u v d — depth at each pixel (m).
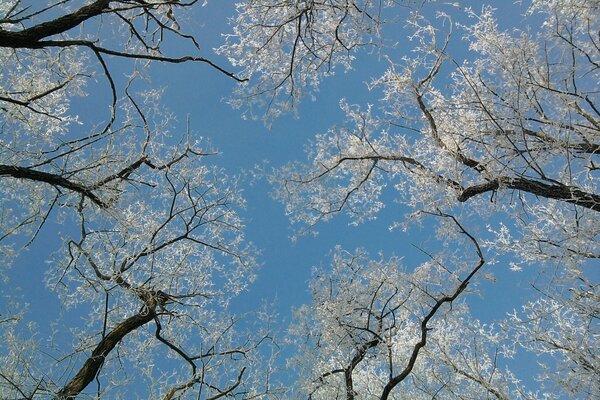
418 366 7.99
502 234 6.86
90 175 5.50
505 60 6.26
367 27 6.63
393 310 7.57
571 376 5.85
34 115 6.84
